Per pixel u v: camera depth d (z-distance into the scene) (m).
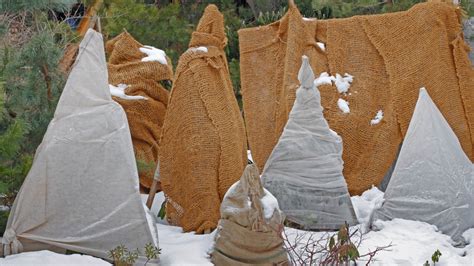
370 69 7.91
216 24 7.23
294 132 6.98
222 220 6.25
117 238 6.19
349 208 6.96
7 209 6.81
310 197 6.93
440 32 7.90
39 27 8.23
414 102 7.82
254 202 6.13
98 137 6.23
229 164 6.93
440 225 6.86
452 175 6.93
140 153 7.80
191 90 6.98
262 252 6.14
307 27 8.04
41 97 7.13
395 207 6.99
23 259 5.98
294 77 7.82
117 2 10.92
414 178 6.96
